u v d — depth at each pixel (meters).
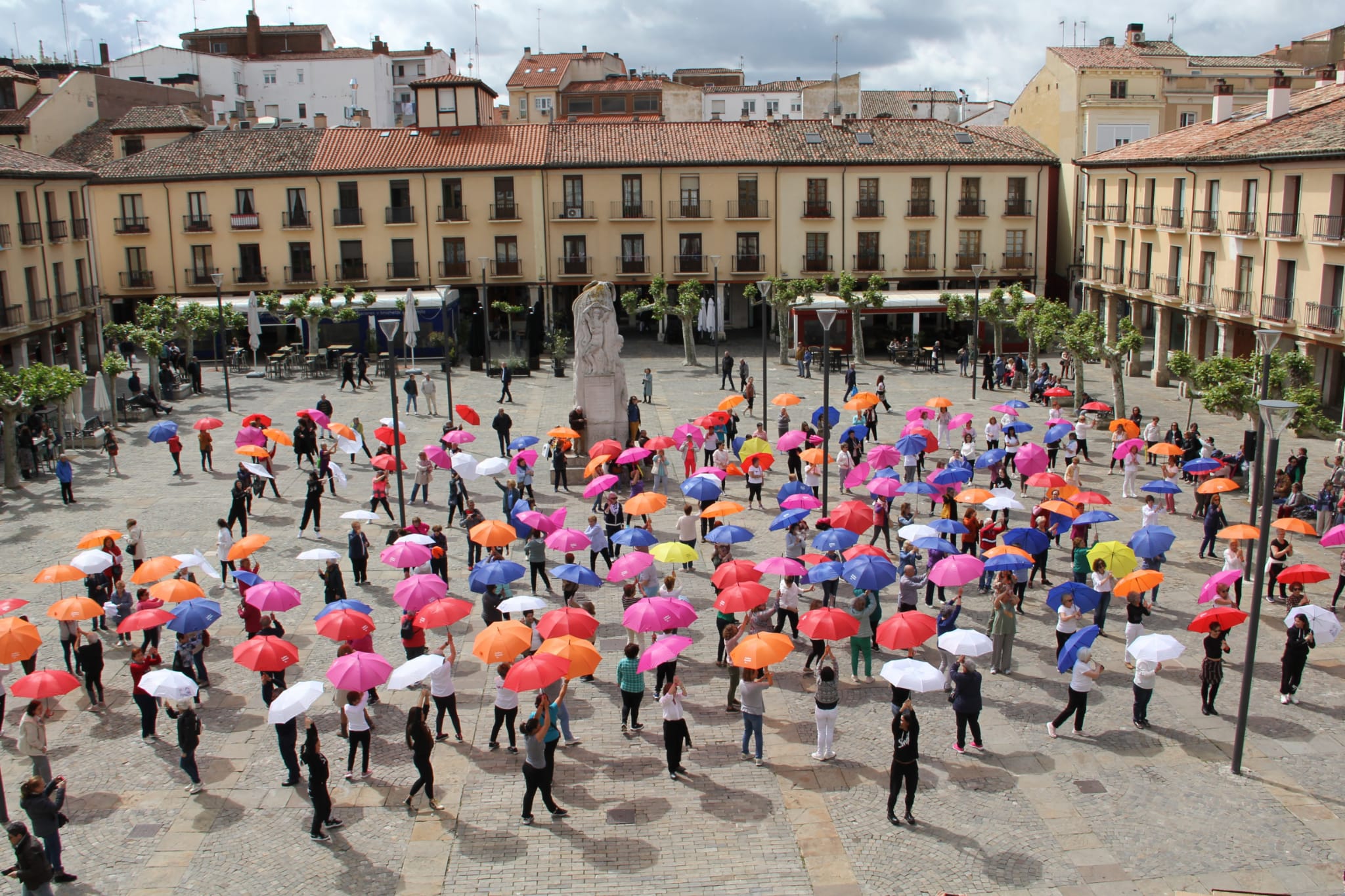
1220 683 18.19
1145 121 61.78
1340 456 28.50
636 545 22.03
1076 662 16.70
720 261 61.44
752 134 62.41
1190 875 13.66
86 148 63.75
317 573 24.33
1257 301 41.69
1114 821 14.84
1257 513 28.72
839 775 16.03
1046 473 26.22
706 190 60.72
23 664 19.88
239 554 21.30
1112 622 21.61
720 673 19.48
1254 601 15.58
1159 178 49.62
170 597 18.98
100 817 15.25
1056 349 58.22
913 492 24.61
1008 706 18.06
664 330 61.19
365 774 16.17
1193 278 46.53
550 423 41.06
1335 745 16.78
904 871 13.79
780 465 35.56
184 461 36.00
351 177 59.75
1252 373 31.25
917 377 50.47
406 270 60.66
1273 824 14.73
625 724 17.27
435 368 53.53
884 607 22.73
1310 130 39.81
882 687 18.95
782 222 61.12
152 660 17.39
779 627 20.61
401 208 60.12
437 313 55.38
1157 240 49.94
